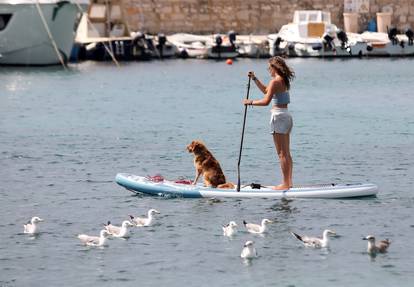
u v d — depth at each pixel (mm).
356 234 22750
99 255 21484
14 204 25859
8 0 66875
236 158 32375
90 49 75625
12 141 36125
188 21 82375
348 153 33312
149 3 81812
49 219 24266
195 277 20172
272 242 22172
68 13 68312
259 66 70938
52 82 59406
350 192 25766
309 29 78688
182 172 30047
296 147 34656
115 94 53312
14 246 22141
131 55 76500
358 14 82938
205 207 24953
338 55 78438
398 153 33312
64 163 31578
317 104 48906
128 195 26547
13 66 68938
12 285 19875
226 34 82438
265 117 43531
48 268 20750
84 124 40844
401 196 26281
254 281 19953
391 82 60156
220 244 22078
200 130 39062
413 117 43250
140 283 19906
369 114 44562
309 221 23719
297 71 67812
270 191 25703
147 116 43562
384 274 20266
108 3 76750
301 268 20609
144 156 32812
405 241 22266
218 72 66438
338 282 19891
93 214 24688
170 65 72062
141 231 23047
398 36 82375
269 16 82812
